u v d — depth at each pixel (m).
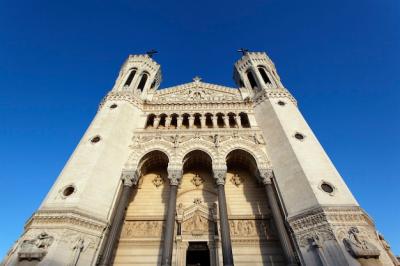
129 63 34.66
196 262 23.62
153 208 22.58
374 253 14.45
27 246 14.88
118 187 20.88
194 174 25.39
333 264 14.55
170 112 28.78
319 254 15.23
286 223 18.17
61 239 15.48
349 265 14.04
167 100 30.73
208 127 27.80
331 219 16.36
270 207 19.86
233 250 19.42
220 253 19.12
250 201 22.91
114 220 18.72
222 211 19.22
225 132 25.58
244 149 23.72
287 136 23.08
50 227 16.16
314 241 15.84
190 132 25.61
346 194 18.28
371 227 16.88
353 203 17.42
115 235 17.83
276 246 19.53
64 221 16.33
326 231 15.94
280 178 20.84
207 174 25.31
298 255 16.44
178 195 23.58
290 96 28.86
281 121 24.81
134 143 24.58
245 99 30.42
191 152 23.89
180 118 27.98
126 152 23.67
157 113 28.73
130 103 28.14
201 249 20.38
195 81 34.75
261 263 18.66
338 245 15.04
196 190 24.03
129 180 21.36
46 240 15.34
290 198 19.09
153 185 24.53
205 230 20.78
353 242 15.07
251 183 24.41
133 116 27.39
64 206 17.33
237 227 20.89
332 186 18.69
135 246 19.84
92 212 17.81
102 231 17.64
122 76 32.56
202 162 25.33
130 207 22.73
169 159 22.92
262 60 35.41
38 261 14.38
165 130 25.92
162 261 16.34
